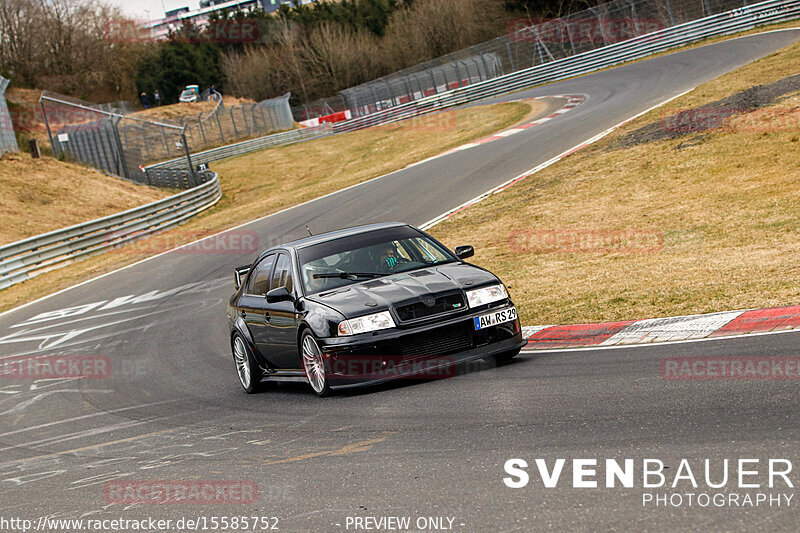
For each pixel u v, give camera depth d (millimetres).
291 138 101688
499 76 92875
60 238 41688
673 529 5820
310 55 155875
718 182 26594
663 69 63750
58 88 140000
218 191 65625
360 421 10438
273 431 11008
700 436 7660
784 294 13664
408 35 144125
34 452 12766
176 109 125000
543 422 8938
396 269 13289
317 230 36312
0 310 31875
